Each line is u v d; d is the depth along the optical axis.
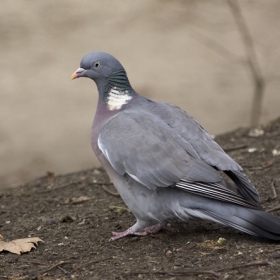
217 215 8.62
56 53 28.42
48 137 21.69
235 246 8.82
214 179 8.59
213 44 28.42
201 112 23.09
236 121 22.11
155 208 9.07
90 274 8.48
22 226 10.49
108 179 12.73
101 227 10.17
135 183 9.16
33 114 23.52
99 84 9.91
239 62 26.64
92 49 28.83
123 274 8.33
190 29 30.34
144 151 8.97
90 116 23.08
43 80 26.31
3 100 24.77
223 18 31.22
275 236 8.44
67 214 10.88
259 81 20.52
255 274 8.01
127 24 31.14
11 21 31.22
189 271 8.16
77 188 12.39
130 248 9.23
